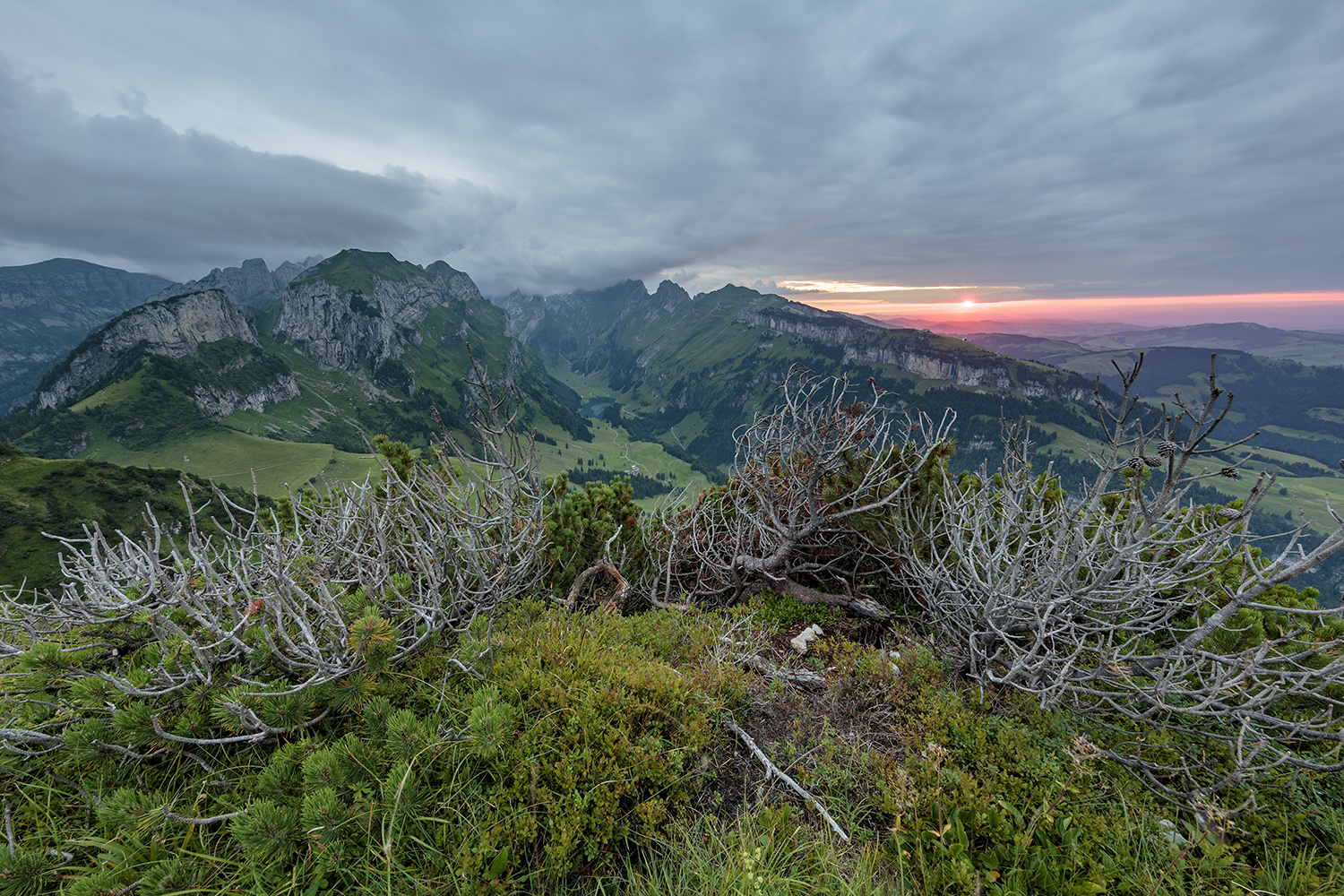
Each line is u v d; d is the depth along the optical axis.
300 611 3.62
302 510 5.17
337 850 2.82
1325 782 3.73
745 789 3.95
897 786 3.69
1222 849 3.20
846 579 7.45
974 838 3.50
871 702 4.86
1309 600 4.67
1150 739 4.04
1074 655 4.09
